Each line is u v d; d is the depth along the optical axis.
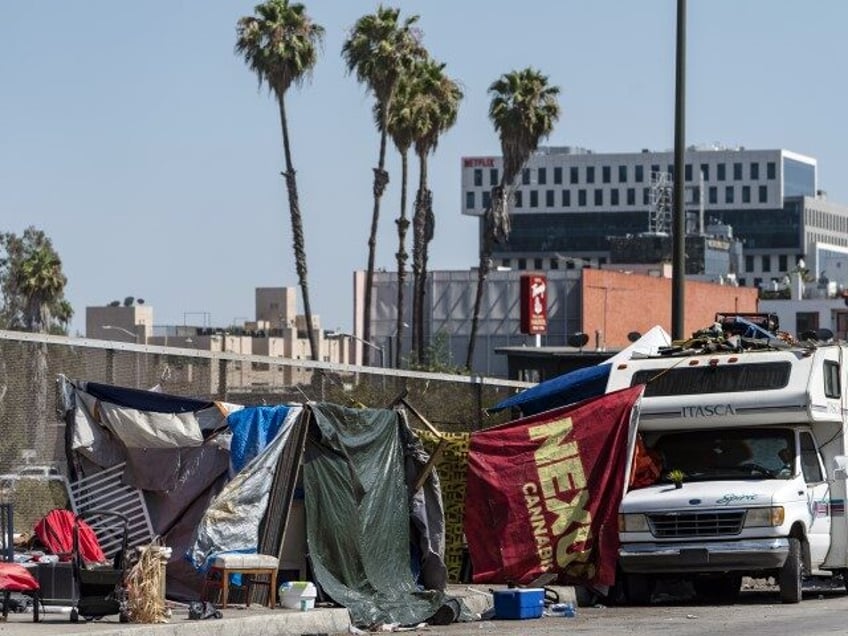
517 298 118.00
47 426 23.39
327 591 22.70
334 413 23.38
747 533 25.97
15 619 19.16
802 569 26.88
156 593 19.25
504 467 26.44
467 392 33.41
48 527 21.36
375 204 88.94
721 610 24.95
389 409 24.81
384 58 86.25
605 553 26.34
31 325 107.19
